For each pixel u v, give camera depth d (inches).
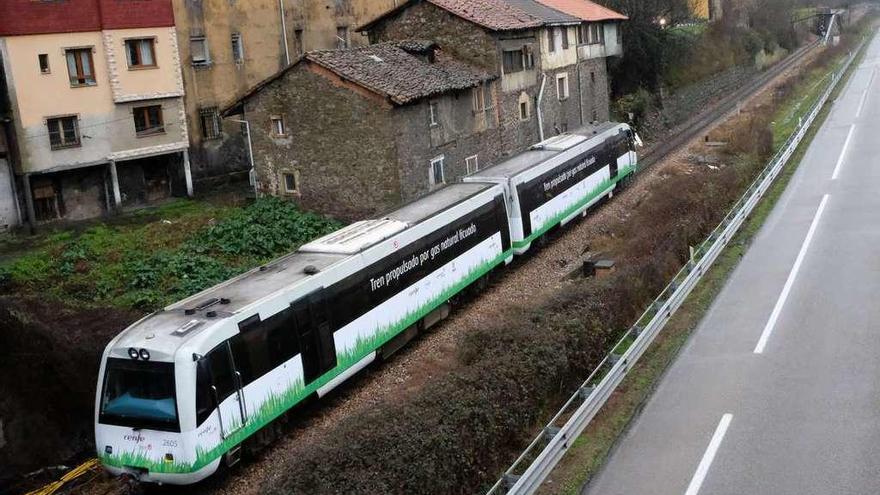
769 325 646.5
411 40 1278.3
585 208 1128.8
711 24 2406.5
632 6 1800.0
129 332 523.2
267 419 545.3
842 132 1503.4
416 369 681.0
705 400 527.2
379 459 420.8
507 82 1301.7
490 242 872.3
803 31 3366.1
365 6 1668.3
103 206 1181.7
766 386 538.0
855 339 600.7
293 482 417.1
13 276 867.4
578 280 767.1
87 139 1137.4
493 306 821.9
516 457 484.1
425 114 1095.0
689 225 874.8
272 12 1446.9
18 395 556.7
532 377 517.3
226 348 515.5
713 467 444.8
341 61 1073.5
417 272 730.8
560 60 1481.3
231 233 1008.9
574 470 456.1
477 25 1245.7
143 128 1213.7
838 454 443.8
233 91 1375.5
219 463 511.8
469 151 1208.2
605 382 514.3
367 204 1071.6
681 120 1910.7
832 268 771.4
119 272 900.6
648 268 733.3
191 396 489.1
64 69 1108.5
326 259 647.1
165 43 1222.3
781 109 1829.5
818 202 1031.6
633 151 1327.5
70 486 525.7
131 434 501.0
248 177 1378.0
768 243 880.3
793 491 414.0
